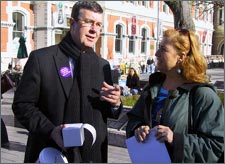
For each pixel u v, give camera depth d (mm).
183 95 2402
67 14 32531
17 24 30875
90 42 2748
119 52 39938
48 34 31422
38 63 2717
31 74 2695
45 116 2689
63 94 2725
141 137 2424
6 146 7312
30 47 31500
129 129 2664
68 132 2438
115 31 38500
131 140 2486
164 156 2332
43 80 2709
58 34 33562
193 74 2416
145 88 2713
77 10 2734
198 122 2338
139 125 2627
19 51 24031
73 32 2771
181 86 2422
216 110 2312
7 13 28828
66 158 2625
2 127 7266
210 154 2256
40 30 31672
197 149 2264
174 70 2510
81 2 2762
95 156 2730
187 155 2266
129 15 40344
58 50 2809
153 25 44656
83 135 2482
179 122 2352
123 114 7941
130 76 14016
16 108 2686
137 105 2730
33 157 2730
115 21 38312
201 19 49156
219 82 15609
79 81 2740
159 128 2344
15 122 9734
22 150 7094
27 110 2639
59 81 2730
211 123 2291
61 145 2512
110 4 37156
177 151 2273
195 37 2508
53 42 32031
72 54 2768
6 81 7676
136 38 41688
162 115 2443
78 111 2707
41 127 2564
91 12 2707
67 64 2777
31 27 31625
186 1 9875
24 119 2633
